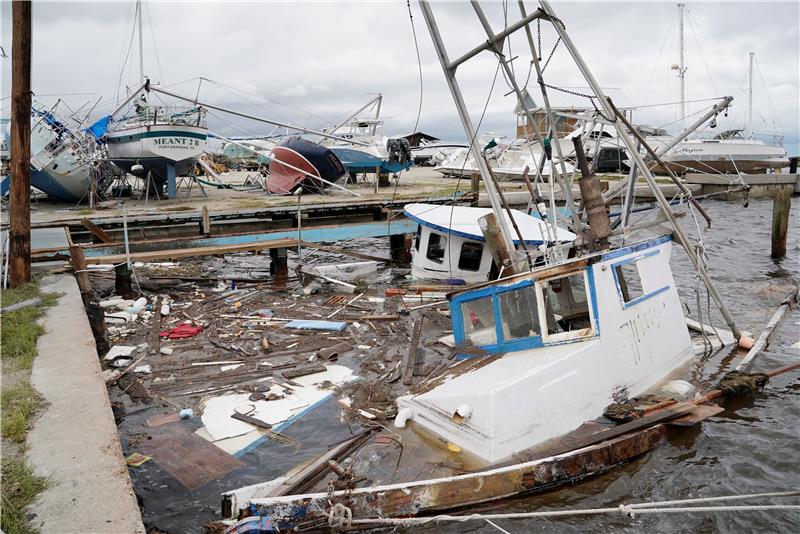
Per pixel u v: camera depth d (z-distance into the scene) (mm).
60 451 5832
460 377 7887
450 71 9461
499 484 6340
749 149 39812
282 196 31281
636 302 8508
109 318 13328
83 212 23094
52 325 10172
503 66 9227
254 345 11750
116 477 5379
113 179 29344
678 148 38062
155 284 16906
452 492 6176
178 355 11195
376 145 39406
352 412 8609
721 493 6777
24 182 13086
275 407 8859
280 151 33031
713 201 37500
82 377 7742
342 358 11070
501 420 6777
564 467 6656
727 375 9305
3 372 7926
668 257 9625
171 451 7590
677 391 8250
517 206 26922
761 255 22047
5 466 5512
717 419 8453
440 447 7164
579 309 8766
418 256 16781
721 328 12359
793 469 7281
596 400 7711
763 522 6344
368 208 25156
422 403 7758
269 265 21203
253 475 7062
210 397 9250
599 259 7832
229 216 22094
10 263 13523
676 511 6238
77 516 4789
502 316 8328
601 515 6316
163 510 6387
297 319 13477
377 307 14547
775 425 8273
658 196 9852
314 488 6402
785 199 21141
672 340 9352
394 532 5949
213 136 29734
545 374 7211
